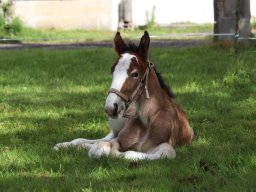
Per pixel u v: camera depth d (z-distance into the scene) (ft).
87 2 109.29
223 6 68.39
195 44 76.23
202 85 45.16
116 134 28.40
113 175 23.12
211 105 38.11
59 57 63.72
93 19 109.50
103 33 101.55
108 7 108.58
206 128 31.89
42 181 22.61
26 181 22.74
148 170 23.31
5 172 24.06
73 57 63.46
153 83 25.77
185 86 44.68
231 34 65.77
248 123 33.01
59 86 46.93
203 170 23.45
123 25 110.42
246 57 54.90
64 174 23.70
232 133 30.40
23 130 32.48
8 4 99.04
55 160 25.58
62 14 110.22
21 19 106.63
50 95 43.16
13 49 75.36
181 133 27.37
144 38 24.99
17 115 36.70
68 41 86.43
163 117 25.68
